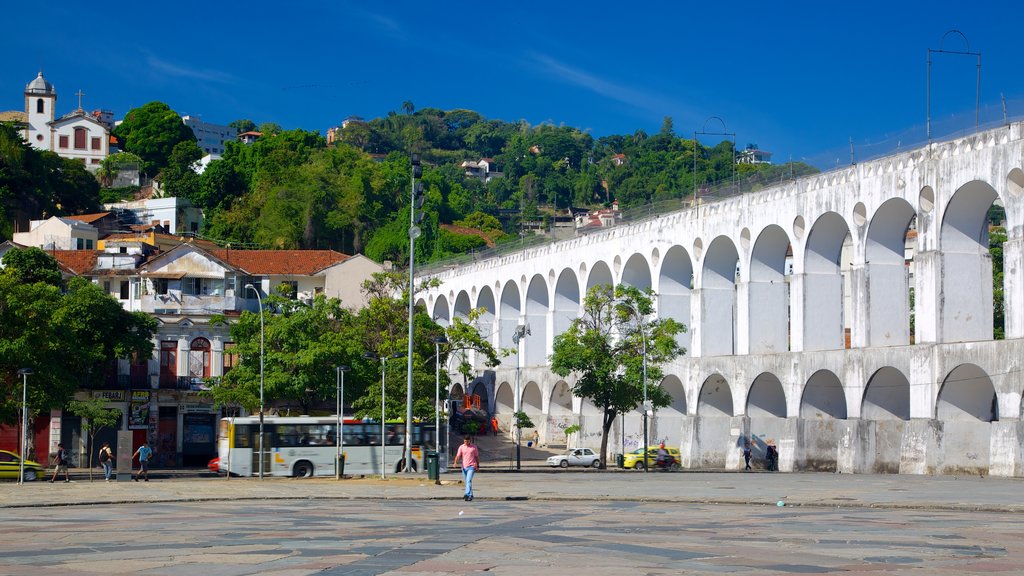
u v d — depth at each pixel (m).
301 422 61.81
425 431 63.59
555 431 90.69
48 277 71.69
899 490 39.97
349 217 138.88
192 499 39.75
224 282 79.94
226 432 61.22
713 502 35.94
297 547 21.86
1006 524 26.50
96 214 125.19
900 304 60.38
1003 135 52.31
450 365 107.81
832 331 64.38
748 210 68.69
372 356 64.81
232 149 158.75
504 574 17.70
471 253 107.12
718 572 17.80
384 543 22.47
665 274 77.31
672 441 78.25
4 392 59.66
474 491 42.44
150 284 78.81
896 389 59.72
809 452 62.72
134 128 176.38
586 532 24.86
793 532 24.58
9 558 20.52
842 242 64.69
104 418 63.16
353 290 95.56
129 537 24.38
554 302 91.12
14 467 56.28
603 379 69.69
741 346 68.94
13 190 122.75
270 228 133.25
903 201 59.03
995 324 91.19
